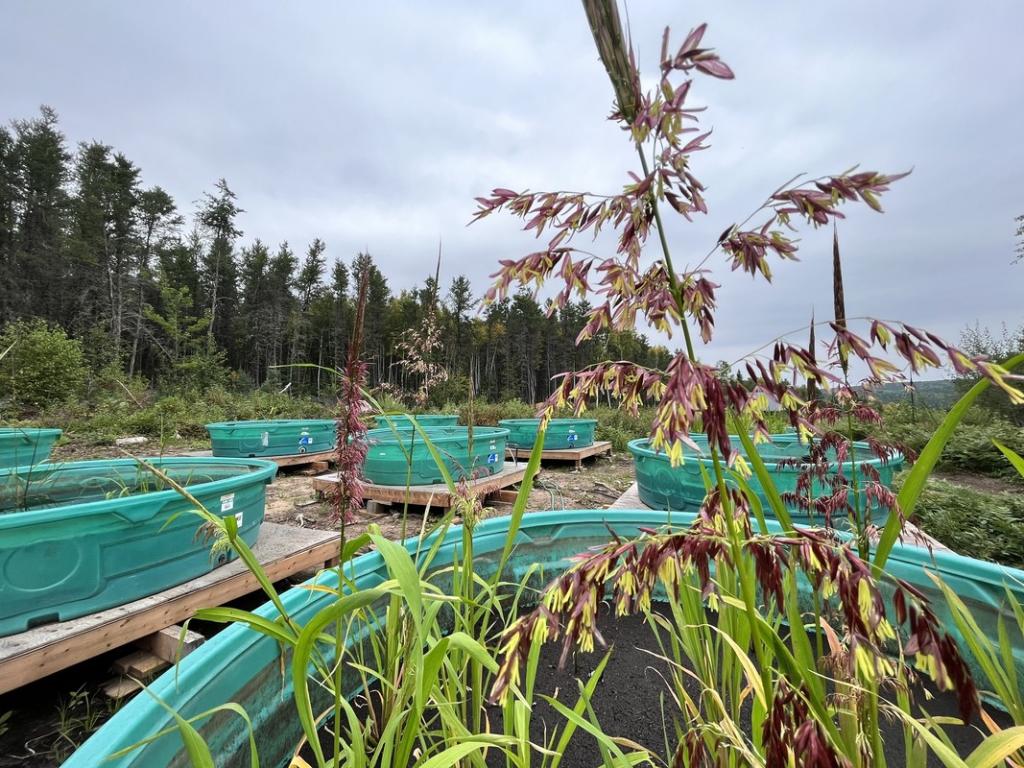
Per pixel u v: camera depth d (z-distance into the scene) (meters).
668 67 0.53
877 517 2.51
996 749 0.57
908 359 0.55
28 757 2.06
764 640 0.64
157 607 2.56
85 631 2.29
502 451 6.59
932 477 8.74
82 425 10.77
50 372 12.83
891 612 1.75
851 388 1.01
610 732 1.57
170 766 1.08
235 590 2.95
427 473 5.45
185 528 2.80
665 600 2.54
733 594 1.15
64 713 2.25
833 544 0.62
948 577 1.91
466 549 1.34
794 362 0.63
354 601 0.68
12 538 2.21
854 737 0.72
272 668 1.46
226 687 1.28
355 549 1.02
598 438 12.29
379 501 5.39
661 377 0.61
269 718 1.43
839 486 1.31
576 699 1.75
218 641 1.31
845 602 0.57
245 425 7.89
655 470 4.40
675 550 0.63
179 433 11.51
